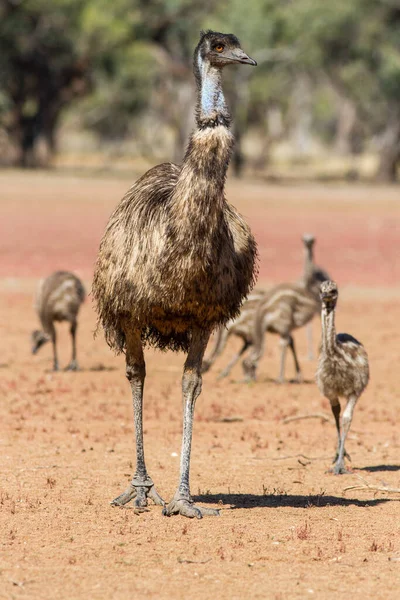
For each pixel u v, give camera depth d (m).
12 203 114.81
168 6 160.25
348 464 24.38
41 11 153.00
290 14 151.50
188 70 171.50
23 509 19.36
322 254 77.62
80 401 31.64
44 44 158.25
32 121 170.88
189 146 17.70
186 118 176.00
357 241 87.75
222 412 30.64
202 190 17.55
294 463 24.36
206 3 165.50
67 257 71.56
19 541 17.23
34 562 16.12
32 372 36.66
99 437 26.56
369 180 179.12
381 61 158.50
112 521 18.56
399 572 15.93
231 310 18.88
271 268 67.62
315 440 27.17
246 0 151.00
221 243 18.08
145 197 18.75
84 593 14.77
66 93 168.50
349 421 23.50
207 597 14.69
